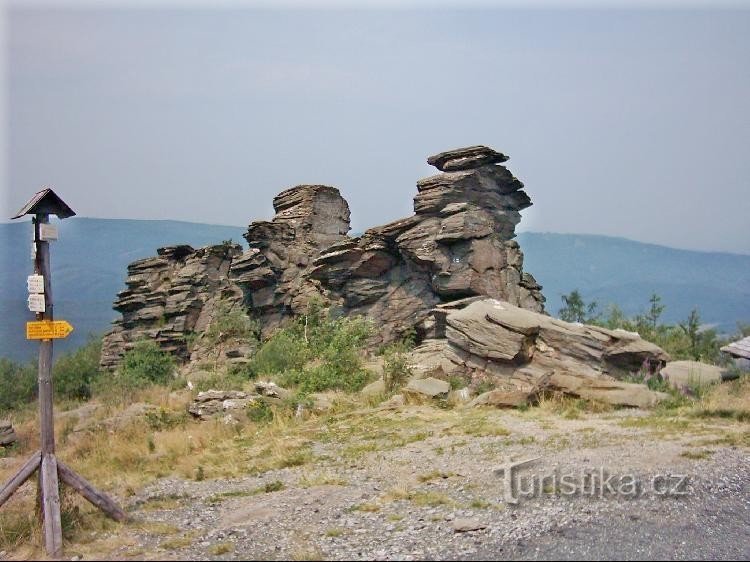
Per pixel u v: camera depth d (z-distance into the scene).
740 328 32.25
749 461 13.63
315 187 45.72
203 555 10.10
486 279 33.81
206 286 46.09
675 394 20.50
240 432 21.38
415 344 35.53
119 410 28.33
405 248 35.41
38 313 11.51
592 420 18.41
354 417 21.77
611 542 9.77
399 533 10.59
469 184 34.78
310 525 11.38
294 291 41.84
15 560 10.36
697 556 9.29
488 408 21.08
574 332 24.11
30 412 35.00
